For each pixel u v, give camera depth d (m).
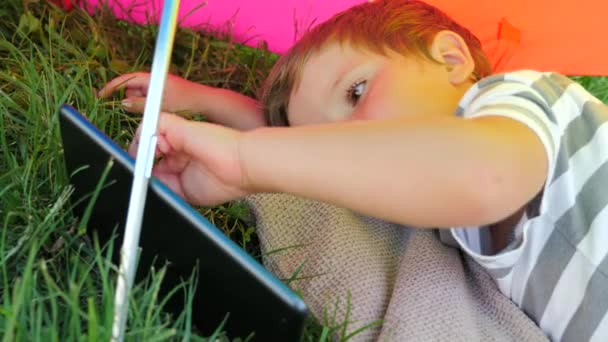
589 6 1.18
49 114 0.95
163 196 0.76
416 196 0.77
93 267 0.82
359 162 0.77
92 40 1.14
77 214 0.87
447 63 0.97
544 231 0.88
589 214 0.87
